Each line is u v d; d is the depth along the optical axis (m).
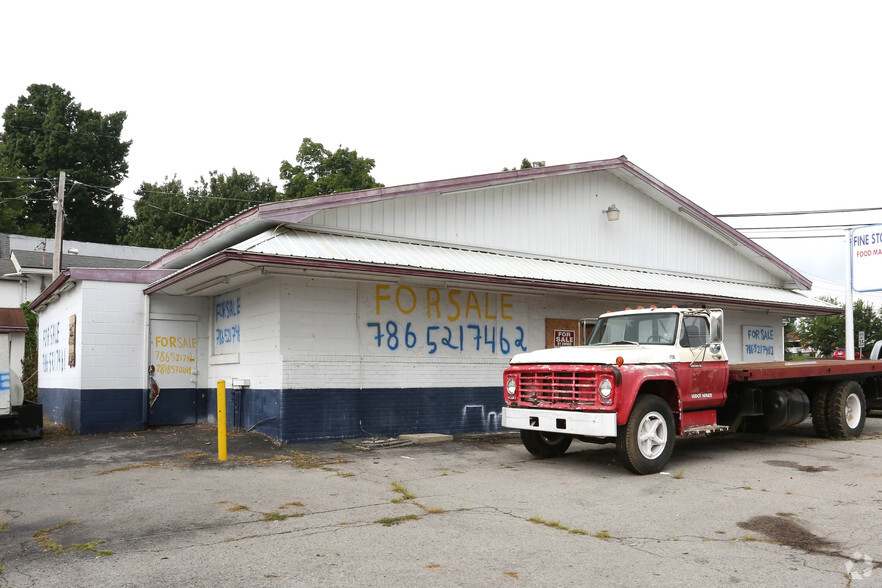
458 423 13.25
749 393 10.90
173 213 49.22
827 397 12.52
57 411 16.27
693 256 19.11
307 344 11.62
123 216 58.25
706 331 10.61
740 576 5.07
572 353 9.42
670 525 6.49
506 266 13.70
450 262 12.72
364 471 9.19
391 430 12.40
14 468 9.60
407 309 12.83
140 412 13.93
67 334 15.22
